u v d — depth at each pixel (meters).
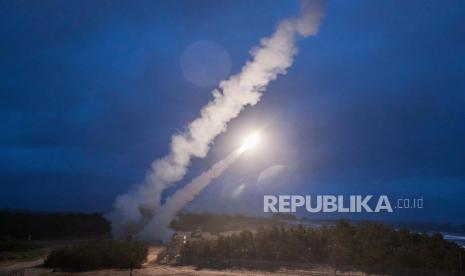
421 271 43.22
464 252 46.06
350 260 47.38
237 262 49.31
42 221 82.25
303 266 47.56
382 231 51.28
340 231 51.50
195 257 51.62
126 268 48.59
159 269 48.09
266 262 48.97
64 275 44.34
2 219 80.69
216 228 80.19
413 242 49.44
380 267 45.31
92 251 49.50
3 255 56.44
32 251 60.22
